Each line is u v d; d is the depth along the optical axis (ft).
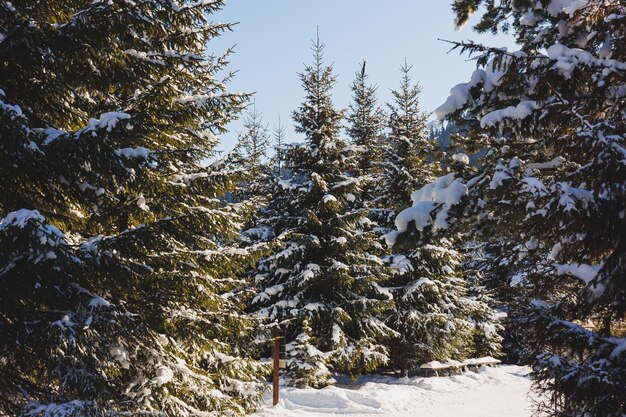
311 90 61.87
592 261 20.10
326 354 51.75
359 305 57.26
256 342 42.22
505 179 19.83
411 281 65.72
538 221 17.71
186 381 27.91
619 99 19.90
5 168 20.81
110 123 19.48
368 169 77.82
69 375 20.43
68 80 22.89
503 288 35.06
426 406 46.19
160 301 25.59
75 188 22.74
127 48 24.84
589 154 18.17
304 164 60.23
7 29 20.83
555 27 24.64
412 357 63.87
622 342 16.62
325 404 45.42
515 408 44.83
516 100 24.36
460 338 69.00
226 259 27.91
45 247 17.78
